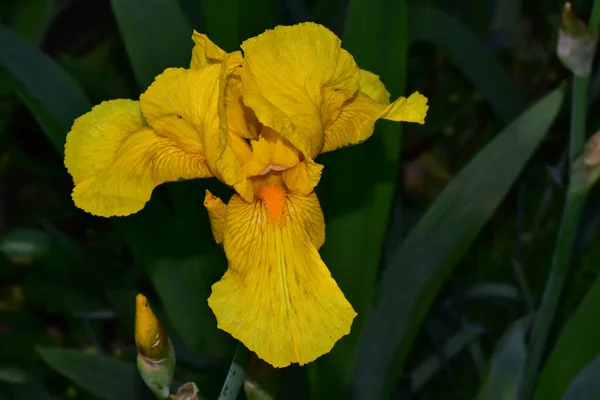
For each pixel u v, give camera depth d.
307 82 0.43
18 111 0.83
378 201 0.60
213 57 0.44
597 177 0.54
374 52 0.59
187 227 0.61
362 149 0.59
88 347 0.78
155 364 0.46
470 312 0.80
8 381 0.67
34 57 0.59
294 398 0.60
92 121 0.46
